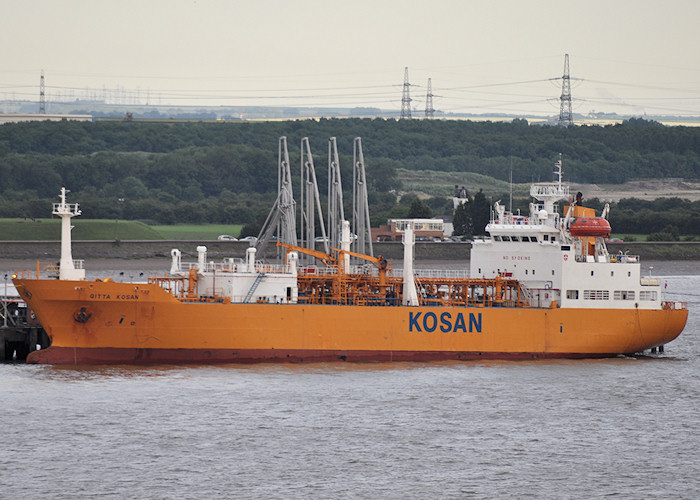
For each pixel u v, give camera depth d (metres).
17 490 172.25
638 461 192.75
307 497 171.50
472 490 176.38
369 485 177.38
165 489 173.75
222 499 170.00
